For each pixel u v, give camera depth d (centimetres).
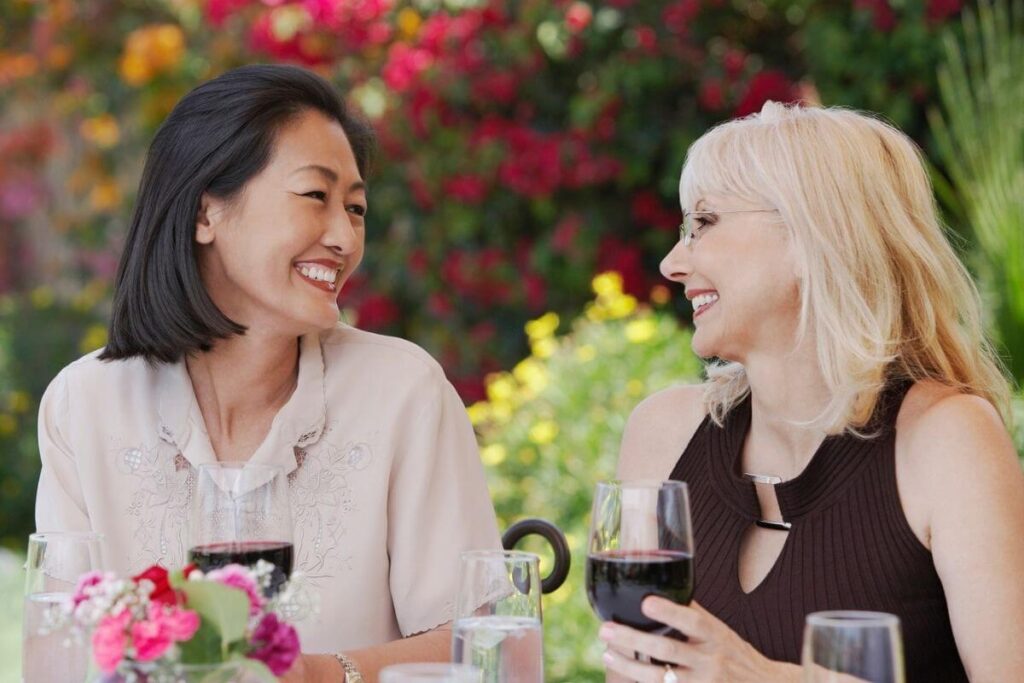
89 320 1041
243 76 279
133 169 1077
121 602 179
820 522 264
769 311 266
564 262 749
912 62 663
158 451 289
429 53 750
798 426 268
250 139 274
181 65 934
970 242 567
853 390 261
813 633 168
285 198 275
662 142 725
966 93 603
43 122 1147
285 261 277
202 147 276
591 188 748
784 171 262
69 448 293
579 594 483
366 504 288
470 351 767
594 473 516
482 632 210
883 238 266
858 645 166
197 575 187
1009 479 254
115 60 1039
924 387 268
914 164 272
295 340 296
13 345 980
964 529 250
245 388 291
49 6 1035
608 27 728
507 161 735
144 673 179
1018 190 544
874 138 269
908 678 258
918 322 271
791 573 263
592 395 545
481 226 763
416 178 758
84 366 297
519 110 755
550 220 757
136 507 288
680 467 291
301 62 792
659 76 714
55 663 211
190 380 291
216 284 286
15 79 1098
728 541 274
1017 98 574
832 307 261
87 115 1067
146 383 293
